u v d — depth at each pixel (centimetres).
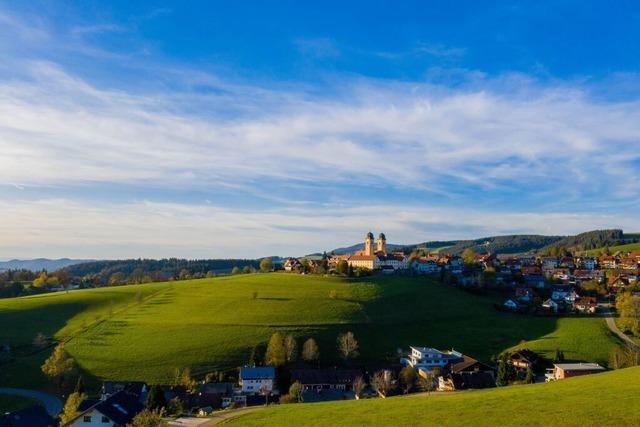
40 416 10100
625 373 7850
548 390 7125
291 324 18400
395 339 18075
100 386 13875
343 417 6594
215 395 13062
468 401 6856
